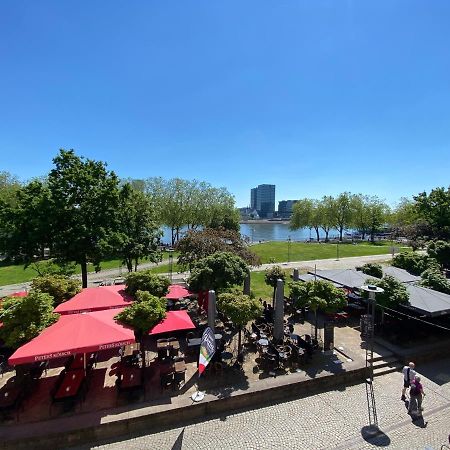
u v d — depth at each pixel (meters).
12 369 13.24
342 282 19.77
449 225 36.06
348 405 11.70
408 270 25.52
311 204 83.75
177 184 60.88
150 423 10.38
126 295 16.72
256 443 9.70
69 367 12.35
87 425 9.78
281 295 14.91
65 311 14.21
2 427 9.70
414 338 16.73
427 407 11.63
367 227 81.38
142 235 28.44
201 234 26.23
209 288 17.48
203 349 10.68
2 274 34.28
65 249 22.09
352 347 15.73
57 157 23.39
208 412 11.05
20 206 22.81
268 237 114.88
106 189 23.39
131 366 12.77
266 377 12.70
